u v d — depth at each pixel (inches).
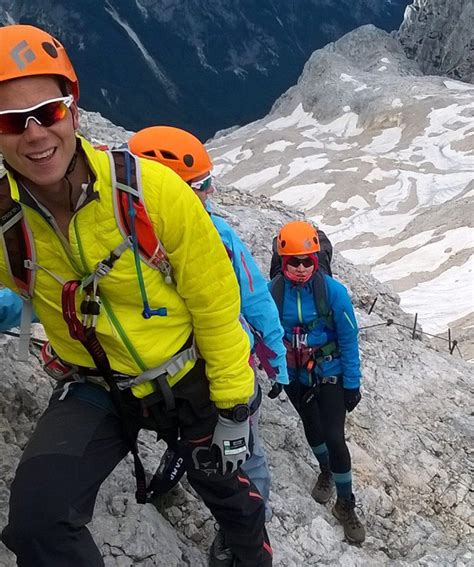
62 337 125.4
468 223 3809.1
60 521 114.3
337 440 247.3
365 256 4153.5
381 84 7618.1
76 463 119.8
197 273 119.4
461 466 365.7
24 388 201.5
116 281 115.5
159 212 112.7
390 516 292.8
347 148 6948.8
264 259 517.0
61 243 112.7
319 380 247.9
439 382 447.2
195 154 163.5
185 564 182.2
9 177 108.1
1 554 152.7
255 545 158.4
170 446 144.9
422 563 265.4
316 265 232.5
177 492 206.5
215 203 606.5
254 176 6727.4
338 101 7775.6
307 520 245.9
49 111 100.8
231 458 133.6
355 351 243.4
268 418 307.6
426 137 6476.4
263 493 187.9
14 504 115.0
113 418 129.6
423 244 3878.0
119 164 111.2
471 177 5403.5
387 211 5068.9
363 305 568.7
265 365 186.1
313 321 239.5
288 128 7849.4
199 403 133.0
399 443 366.0
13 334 196.5
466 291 3078.2
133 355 122.3
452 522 320.8
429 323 2696.9
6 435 185.0
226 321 125.2
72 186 108.9
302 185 5797.2
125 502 185.8
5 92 99.7
